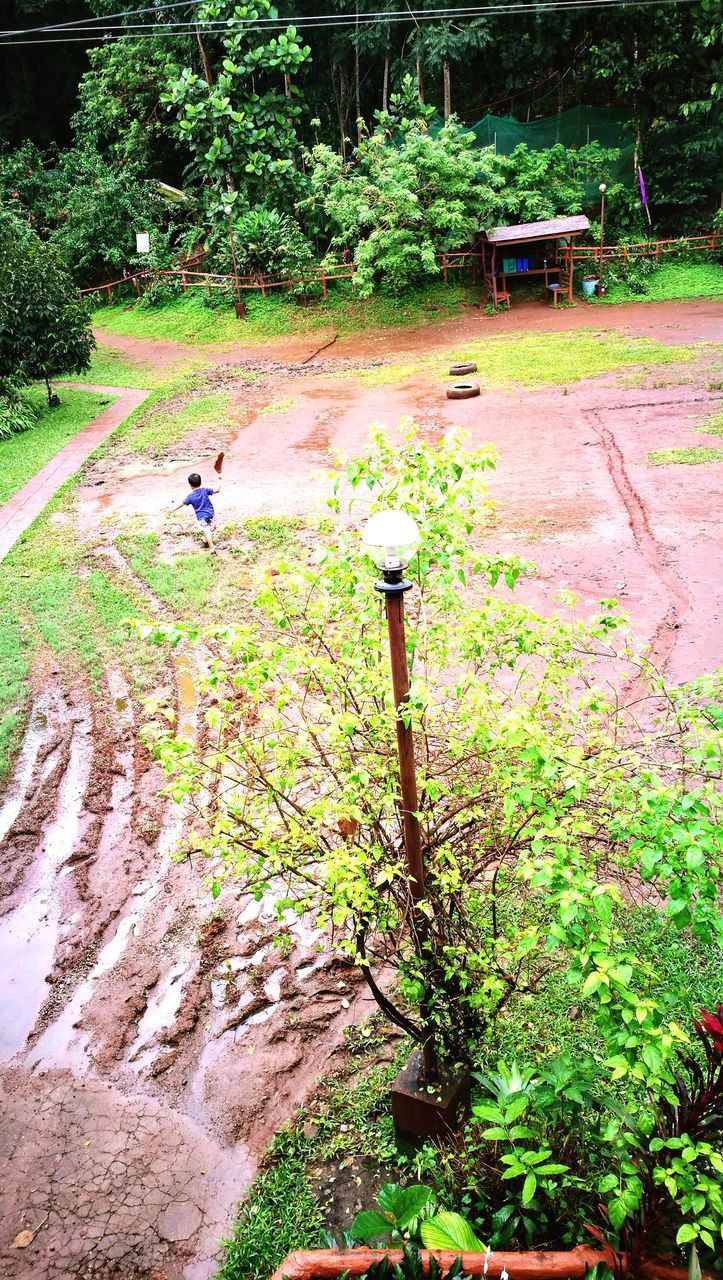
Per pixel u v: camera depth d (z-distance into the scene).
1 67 33.41
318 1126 4.74
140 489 14.64
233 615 10.02
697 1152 2.69
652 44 24.53
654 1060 2.68
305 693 4.02
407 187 23.88
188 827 7.28
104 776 8.02
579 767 3.44
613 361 17.98
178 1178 4.63
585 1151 3.46
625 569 9.77
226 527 12.49
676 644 8.27
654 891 5.34
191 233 28.08
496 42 26.55
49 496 14.55
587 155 25.52
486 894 4.34
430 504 3.84
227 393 20.08
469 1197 3.52
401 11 25.11
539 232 22.81
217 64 27.23
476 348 21.14
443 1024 3.97
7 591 11.31
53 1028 5.68
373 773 3.80
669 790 3.11
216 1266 4.19
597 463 12.93
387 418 16.47
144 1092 5.16
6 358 18.66
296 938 6.10
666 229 26.41
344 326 24.86
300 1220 4.22
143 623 3.56
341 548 4.07
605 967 2.82
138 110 29.89
